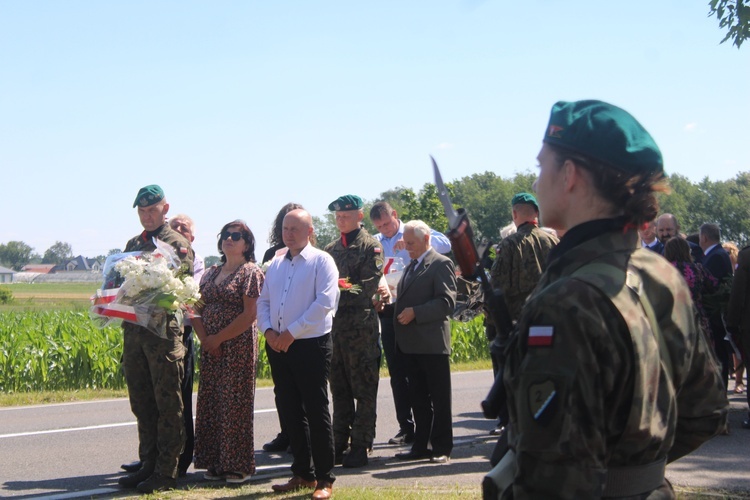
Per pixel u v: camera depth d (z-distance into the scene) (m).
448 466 6.80
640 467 1.81
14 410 10.14
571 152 1.92
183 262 6.26
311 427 5.61
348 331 6.89
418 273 7.01
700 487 5.73
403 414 7.87
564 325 1.71
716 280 8.52
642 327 1.76
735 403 9.88
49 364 12.05
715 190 83.56
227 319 6.17
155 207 6.37
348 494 5.59
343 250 7.10
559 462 1.68
